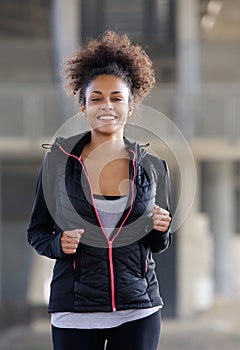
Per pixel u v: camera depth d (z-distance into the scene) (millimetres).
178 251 37719
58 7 37312
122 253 6039
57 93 35438
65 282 6078
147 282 6172
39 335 33438
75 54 6512
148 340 6184
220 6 41906
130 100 6410
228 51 43875
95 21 37594
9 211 38156
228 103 36594
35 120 35562
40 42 41219
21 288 36625
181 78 37500
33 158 36781
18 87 35750
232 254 41250
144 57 6484
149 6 37781
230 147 36844
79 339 6133
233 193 41281
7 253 37688
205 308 38531
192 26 38094
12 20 41219
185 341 32219
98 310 6020
